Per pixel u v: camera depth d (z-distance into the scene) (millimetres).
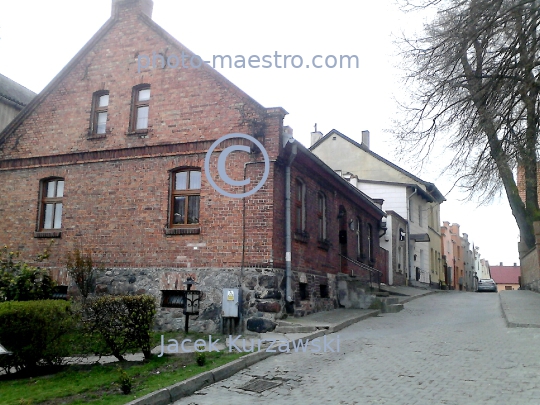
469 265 69188
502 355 9453
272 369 9141
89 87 15617
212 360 9492
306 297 15273
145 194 14367
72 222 15008
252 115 13695
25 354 8891
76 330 9766
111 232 14523
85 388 7824
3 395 7605
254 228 13234
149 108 14773
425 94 15633
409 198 33781
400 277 30234
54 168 15578
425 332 12703
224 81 14078
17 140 16125
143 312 9680
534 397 6906
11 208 15844
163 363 9391
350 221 20828
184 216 14109
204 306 13227
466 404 6758
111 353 9750
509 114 14547
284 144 13648
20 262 14680
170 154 14289
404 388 7617
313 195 16469
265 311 12773
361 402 7066
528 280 25875
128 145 14766
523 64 13773
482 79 14914
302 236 15016
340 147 37500
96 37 15742
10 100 20984
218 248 13414
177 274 13609
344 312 16219
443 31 14906
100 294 14203
